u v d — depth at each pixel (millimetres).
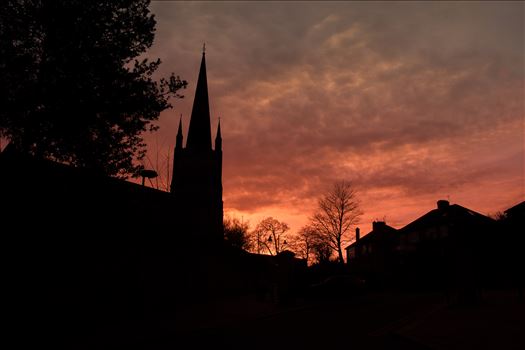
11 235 12555
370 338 12273
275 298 26141
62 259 15062
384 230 56688
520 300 21234
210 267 31672
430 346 10242
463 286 21078
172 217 29094
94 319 18500
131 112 13453
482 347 9609
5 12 11672
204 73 63219
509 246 25484
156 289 24172
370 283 41719
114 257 21203
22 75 11672
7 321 12273
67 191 13570
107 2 12922
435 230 47719
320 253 60125
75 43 12297
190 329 15047
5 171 12453
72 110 12109
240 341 12148
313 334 13328
